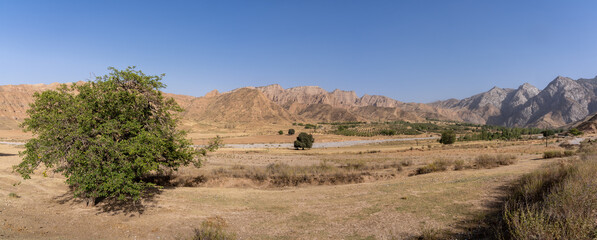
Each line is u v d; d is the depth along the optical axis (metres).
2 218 12.08
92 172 12.52
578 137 115.81
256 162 43.88
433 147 79.75
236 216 13.16
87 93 14.20
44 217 12.88
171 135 16.27
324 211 13.09
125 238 10.70
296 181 24.91
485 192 13.30
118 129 13.86
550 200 7.45
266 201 16.05
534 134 195.88
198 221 12.45
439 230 8.94
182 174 25.88
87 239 10.59
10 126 191.75
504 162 26.67
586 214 6.14
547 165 18.81
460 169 25.34
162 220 12.65
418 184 17.67
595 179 8.36
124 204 14.85
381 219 11.01
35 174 22.12
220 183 24.30
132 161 13.77
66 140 12.91
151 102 15.74
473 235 8.01
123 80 15.05
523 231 6.05
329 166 32.00
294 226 11.23
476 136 128.12
